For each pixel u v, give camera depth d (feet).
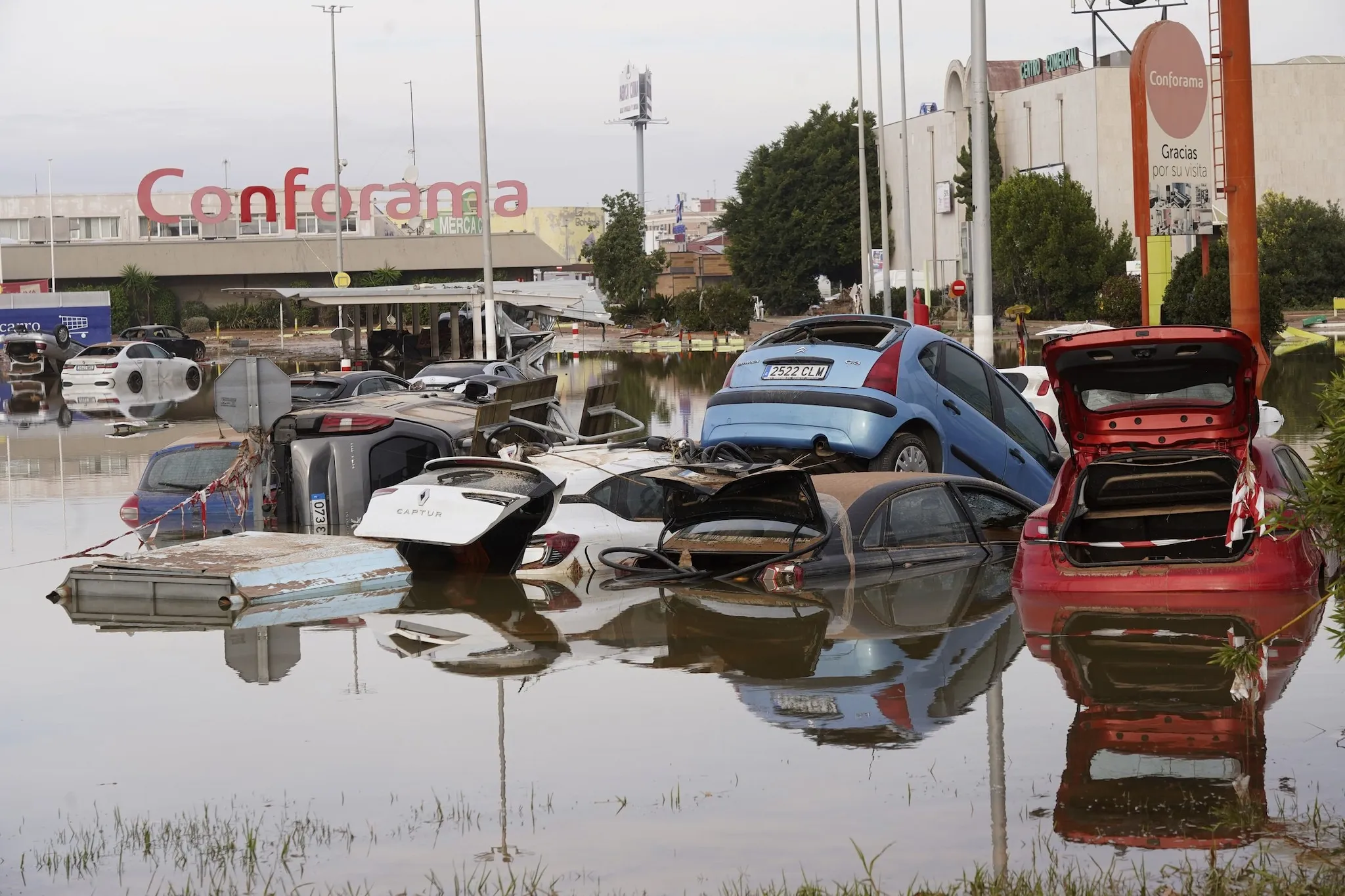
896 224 331.16
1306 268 236.22
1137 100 117.91
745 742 21.27
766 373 43.37
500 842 17.42
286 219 286.87
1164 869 15.75
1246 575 30.76
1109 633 27.78
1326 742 20.16
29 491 57.57
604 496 37.78
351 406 47.50
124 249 277.85
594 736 21.76
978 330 63.10
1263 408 60.70
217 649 28.84
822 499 36.24
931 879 15.80
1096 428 34.01
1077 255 230.27
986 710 22.54
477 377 88.58
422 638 29.43
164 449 47.85
